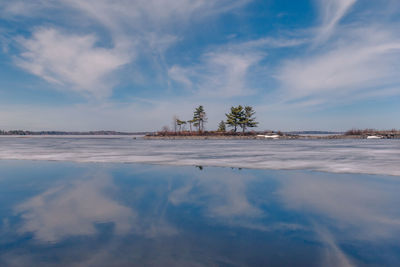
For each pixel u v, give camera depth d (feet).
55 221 15.76
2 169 37.65
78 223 15.43
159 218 16.28
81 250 11.88
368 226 14.73
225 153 64.13
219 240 12.97
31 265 10.57
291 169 36.17
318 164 41.14
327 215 16.65
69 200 20.47
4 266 10.48
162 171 34.73
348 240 12.89
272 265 10.48
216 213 17.19
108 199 20.79
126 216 16.66
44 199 20.80
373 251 11.69
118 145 115.14
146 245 12.39
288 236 13.43
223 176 30.81
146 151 73.10
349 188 24.20
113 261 10.85
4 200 20.59
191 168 37.58
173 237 13.35
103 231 14.17
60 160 49.65
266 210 17.79
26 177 30.81
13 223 15.44
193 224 15.23
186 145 111.55
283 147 90.38
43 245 12.44
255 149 79.71
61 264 10.62
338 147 88.07
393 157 51.60
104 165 41.45
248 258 11.09
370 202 19.49
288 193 22.44
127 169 36.81
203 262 10.73
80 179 29.30
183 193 22.70
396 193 22.30
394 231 13.96
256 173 32.94
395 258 11.03
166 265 10.48
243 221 15.69
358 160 46.57
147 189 24.14
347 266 10.39
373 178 29.22
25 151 75.82
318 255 11.34
